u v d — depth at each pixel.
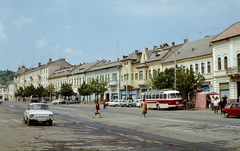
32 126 18.33
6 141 11.63
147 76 60.72
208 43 49.12
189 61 49.06
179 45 58.06
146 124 19.20
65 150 9.80
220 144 11.05
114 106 59.12
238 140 11.98
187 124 18.66
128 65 66.06
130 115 29.09
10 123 20.28
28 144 10.93
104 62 88.12
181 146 10.65
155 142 11.61
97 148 10.23
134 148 10.23
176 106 40.78
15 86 158.75
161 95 42.12
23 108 48.59
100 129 16.70
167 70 46.75
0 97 98.06
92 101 80.62
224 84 41.50
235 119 22.70
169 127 17.11
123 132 15.10
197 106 42.53
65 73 100.25
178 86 42.91
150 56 62.06
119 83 69.19
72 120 24.02
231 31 41.78
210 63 44.62
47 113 19.05
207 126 17.27
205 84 45.06
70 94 87.00
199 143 11.31
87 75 84.44
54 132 15.05
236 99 38.84
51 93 102.25
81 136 13.45
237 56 39.25
